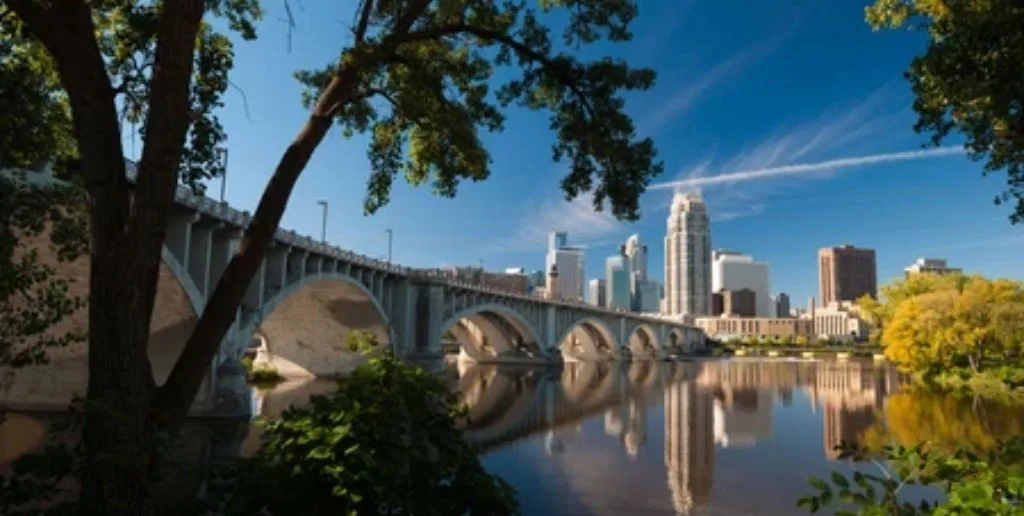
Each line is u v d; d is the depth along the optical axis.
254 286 36.53
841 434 34.59
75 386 33.25
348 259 50.53
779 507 20.20
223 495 6.74
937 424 36.94
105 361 6.10
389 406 6.66
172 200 6.56
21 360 9.27
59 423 5.54
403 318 64.88
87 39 6.62
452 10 9.79
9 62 9.88
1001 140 11.36
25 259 9.44
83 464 5.20
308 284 43.56
